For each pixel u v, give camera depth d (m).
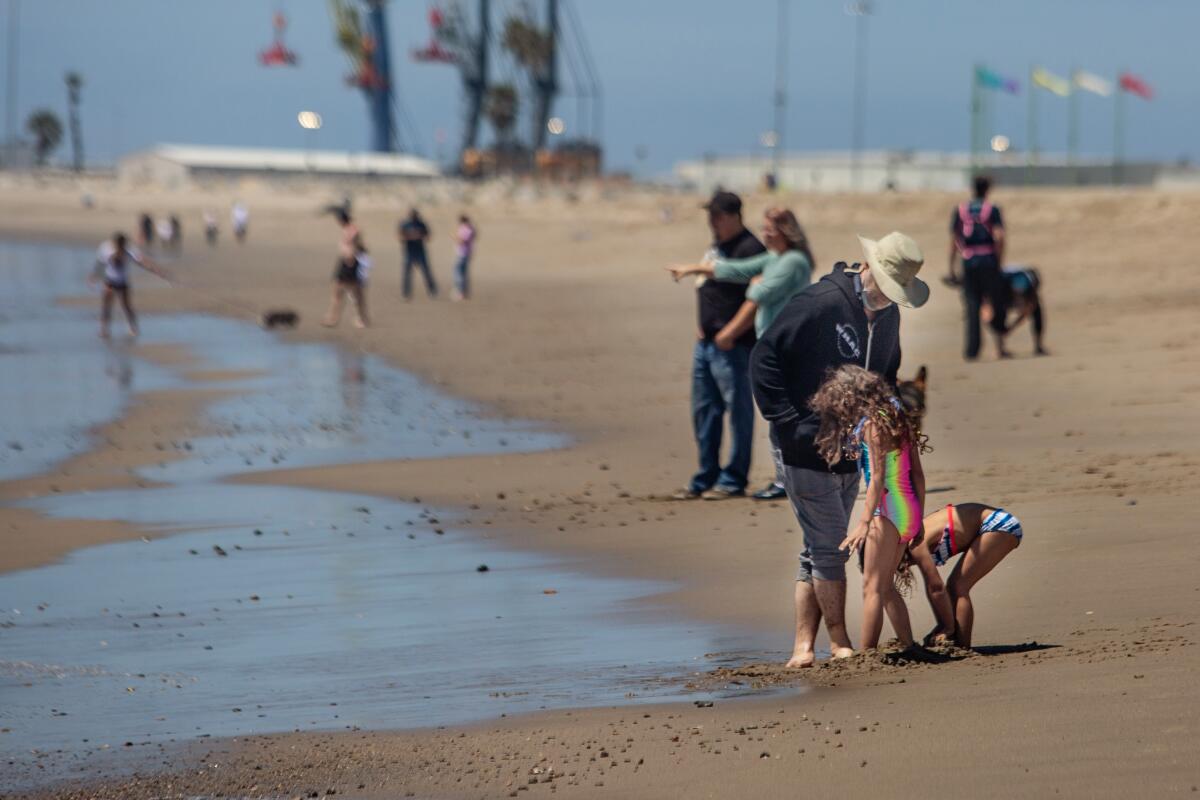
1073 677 13.37
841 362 15.27
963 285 46.00
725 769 11.64
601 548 22.89
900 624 15.55
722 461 30.80
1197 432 30.61
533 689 15.20
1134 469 26.23
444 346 59.75
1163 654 13.91
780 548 22.00
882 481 15.15
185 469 33.00
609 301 81.31
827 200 131.88
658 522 24.64
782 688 14.47
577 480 29.66
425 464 32.53
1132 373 40.31
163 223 151.25
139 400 45.41
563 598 19.73
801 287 24.81
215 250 149.88
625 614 18.62
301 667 16.73
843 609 15.63
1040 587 17.91
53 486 31.06
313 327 68.94
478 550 23.33
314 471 32.12
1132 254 80.38
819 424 15.27
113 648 17.92
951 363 45.28
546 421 38.91
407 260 84.69
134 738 14.08
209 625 18.98
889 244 14.96
